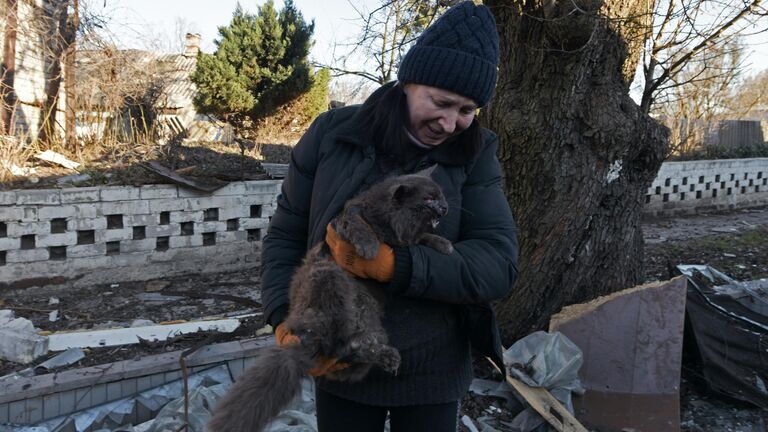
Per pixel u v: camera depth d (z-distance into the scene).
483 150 2.41
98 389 4.48
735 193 16.73
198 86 23.56
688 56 6.04
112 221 8.31
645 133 5.28
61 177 9.11
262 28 23.50
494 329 2.33
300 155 2.48
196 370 4.79
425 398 2.27
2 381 4.39
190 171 9.35
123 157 10.79
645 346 4.89
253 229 9.42
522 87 5.41
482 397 4.93
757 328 5.61
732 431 4.80
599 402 4.73
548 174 5.24
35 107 12.34
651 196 14.77
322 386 2.37
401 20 8.62
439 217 2.22
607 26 5.08
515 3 5.30
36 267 7.77
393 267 2.04
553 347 4.75
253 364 1.93
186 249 8.83
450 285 2.08
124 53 13.00
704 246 10.69
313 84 24.00
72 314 6.87
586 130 5.16
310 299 2.02
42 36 11.66
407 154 2.34
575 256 5.31
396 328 2.22
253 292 8.01
